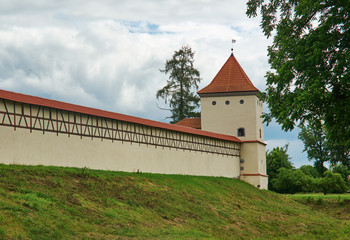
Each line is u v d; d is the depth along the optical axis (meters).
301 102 27.31
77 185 34.91
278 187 93.69
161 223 33.56
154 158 51.66
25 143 35.69
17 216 24.81
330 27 27.50
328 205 61.75
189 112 82.38
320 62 27.45
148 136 51.00
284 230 41.50
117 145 46.09
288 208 54.88
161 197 40.78
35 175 33.47
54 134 38.62
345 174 109.81
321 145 96.69
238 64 75.75
